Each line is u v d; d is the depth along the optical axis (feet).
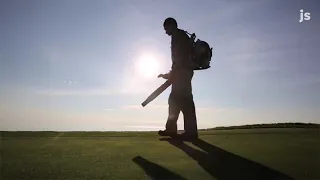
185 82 9.91
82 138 9.98
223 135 10.53
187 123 9.86
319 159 5.98
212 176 4.78
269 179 4.61
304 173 4.92
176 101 9.98
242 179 4.61
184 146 7.94
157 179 4.63
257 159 6.02
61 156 6.52
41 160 6.06
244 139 9.28
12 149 7.56
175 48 10.00
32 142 8.92
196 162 5.79
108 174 4.89
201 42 9.98
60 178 4.68
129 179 4.62
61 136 10.63
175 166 5.44
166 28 10.07
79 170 5.17
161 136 10.36
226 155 6.45
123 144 8.48
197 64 9.93
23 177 4.76
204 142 8.68
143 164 5.64
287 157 6.18
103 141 9.15
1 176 4.82
